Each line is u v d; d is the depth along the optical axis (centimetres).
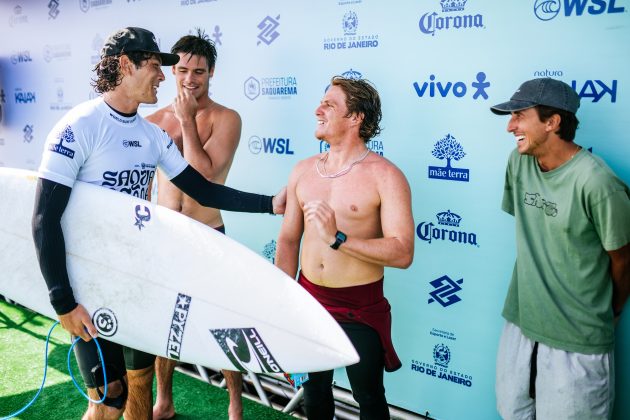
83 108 188
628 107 202
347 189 204
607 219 180
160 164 221
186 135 257
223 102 315
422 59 243
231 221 325
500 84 226
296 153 292
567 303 198
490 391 249
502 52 224
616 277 190
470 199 242
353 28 260
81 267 197
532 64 218
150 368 220
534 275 203
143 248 202
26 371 308
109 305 200
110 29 354
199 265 202
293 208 223
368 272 203
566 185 189
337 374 292
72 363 318
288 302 193
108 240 199
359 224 204
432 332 262
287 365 191
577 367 198
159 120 295
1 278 218
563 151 191
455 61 235
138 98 194
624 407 219
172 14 324
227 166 285
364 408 208
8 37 413
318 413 216
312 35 274
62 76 387
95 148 189
